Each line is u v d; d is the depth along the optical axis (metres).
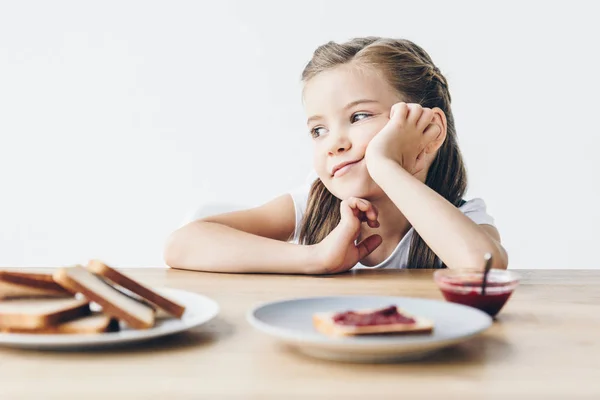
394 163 1.27
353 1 3.22
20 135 3.35
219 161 3.32
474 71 3.15
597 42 3.08
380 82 1.56
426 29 3.17
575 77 3.11
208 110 3.30
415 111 1.40
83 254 3.39
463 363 0.62
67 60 3.31
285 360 0.63
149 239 3.38
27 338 0.62
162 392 0.53
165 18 3.27
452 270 0.91
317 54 1.62
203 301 0.82
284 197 1.86
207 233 1.33
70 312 0.69
